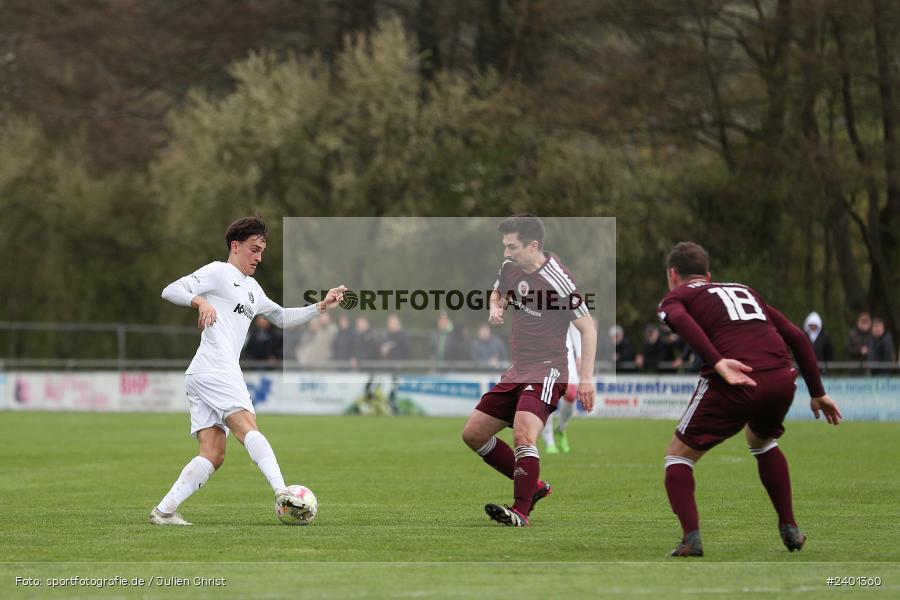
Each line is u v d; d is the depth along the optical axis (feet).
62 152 523.70
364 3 510.58
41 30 548.31
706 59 416.26
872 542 96.94
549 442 207.00
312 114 440.04
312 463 185.47
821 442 226.17
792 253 418.72
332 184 444.96
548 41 477.36
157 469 177.06
